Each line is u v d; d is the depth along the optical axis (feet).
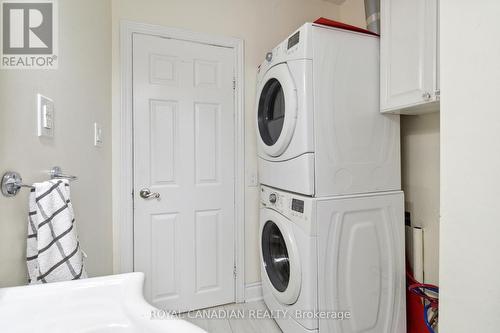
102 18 4.97
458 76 2.26
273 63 5.30
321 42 4.43
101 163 4.93
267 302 5.91
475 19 2.15
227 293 6.61
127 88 5.72
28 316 1.97
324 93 4.44
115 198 5.69
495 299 2.04
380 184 4.88
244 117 6.73
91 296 2.15
